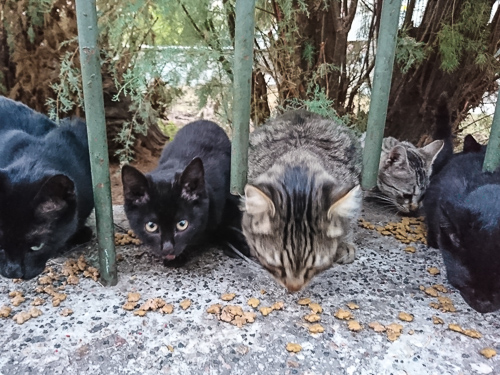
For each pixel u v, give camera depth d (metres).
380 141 0.38
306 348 0.34
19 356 0.33
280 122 0.53
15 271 0.36
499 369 0.33
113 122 0.73
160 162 0.51
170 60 0.57
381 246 0.50
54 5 0.66
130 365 0.32
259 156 0.47
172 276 0.43
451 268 0.37
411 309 0.39
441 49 0.60
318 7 0.60
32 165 0.39
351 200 0.38
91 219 0.52
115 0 0.59
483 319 0.38
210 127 0.56
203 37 0.60
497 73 0.67
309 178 0.39
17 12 0.66
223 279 0.43
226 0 0.59
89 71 0.33
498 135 0.38
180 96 0.69
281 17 0.60
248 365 0.33
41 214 0.36
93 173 0.37
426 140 0.69
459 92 0.67
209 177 0.47
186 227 0.43
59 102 0.67
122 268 0.44
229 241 0.48
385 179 0.62
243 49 0.34
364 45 0.67
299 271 0.37
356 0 0.61
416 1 0.63
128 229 0.51
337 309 0.39
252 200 0.37
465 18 0.60
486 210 0.35
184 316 0.37
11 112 0.49
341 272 0.44
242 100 0.35
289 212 0.37
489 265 0.34
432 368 0.33
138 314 0.37
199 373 0.32
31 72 0.69
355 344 0.35
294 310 0.38
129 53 0.61
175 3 0.56
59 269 0.43
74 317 0.37
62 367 0.32
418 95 0.68
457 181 0.41
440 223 0.39
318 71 0.60
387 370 0.33
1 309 0.37
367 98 0.71
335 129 0.52
